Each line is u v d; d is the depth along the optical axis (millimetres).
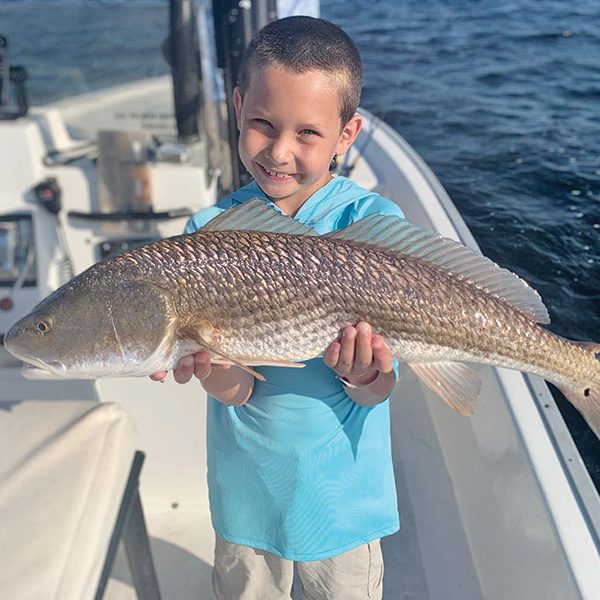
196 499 2990
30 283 3086
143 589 2084
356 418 1913
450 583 2389
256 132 1735
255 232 1707
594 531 1799
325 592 1964
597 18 14414
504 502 2113
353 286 1715
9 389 2848
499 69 11414
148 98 3084
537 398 2219
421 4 16219
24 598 1406
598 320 5266
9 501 1590
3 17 2949
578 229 6410
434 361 1839
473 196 7164
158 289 1656
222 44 2992
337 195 1956
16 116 3047
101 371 1696
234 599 2090
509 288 1839
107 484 1648
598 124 9062
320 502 1877
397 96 10289
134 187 3037
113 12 2932
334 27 1784
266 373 1887
